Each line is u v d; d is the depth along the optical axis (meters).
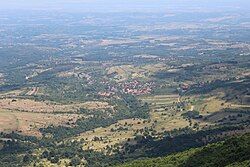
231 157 192.88
